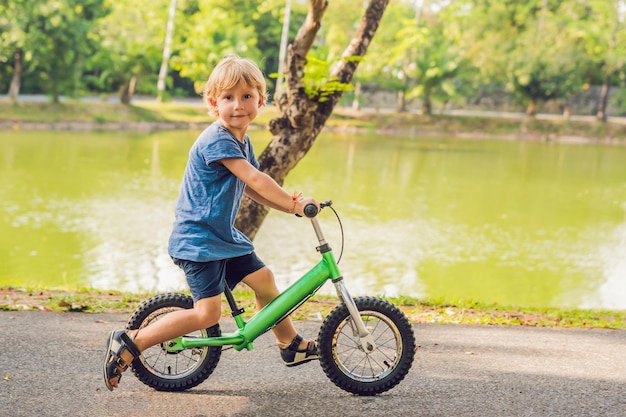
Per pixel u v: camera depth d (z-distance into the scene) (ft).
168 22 156.25
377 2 33.91
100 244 51.19
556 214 70.85
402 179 88.33
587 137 163.63
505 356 18.74
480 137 157.79
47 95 140.36
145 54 146.30
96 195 68.49
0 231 53.83
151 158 95.14
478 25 180.34
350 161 102.37
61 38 132.05
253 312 23.21
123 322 20.88
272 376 16.31
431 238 57.82
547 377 17.01
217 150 13.91
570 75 168.86
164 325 14.29
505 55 168.04
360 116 165.37
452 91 167.32
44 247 49.88
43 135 116.16
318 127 32.94
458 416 14.40
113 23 146.82
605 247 57.72
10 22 127.34
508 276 48.14
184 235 14.16
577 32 170.09
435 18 186.80
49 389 15.19
